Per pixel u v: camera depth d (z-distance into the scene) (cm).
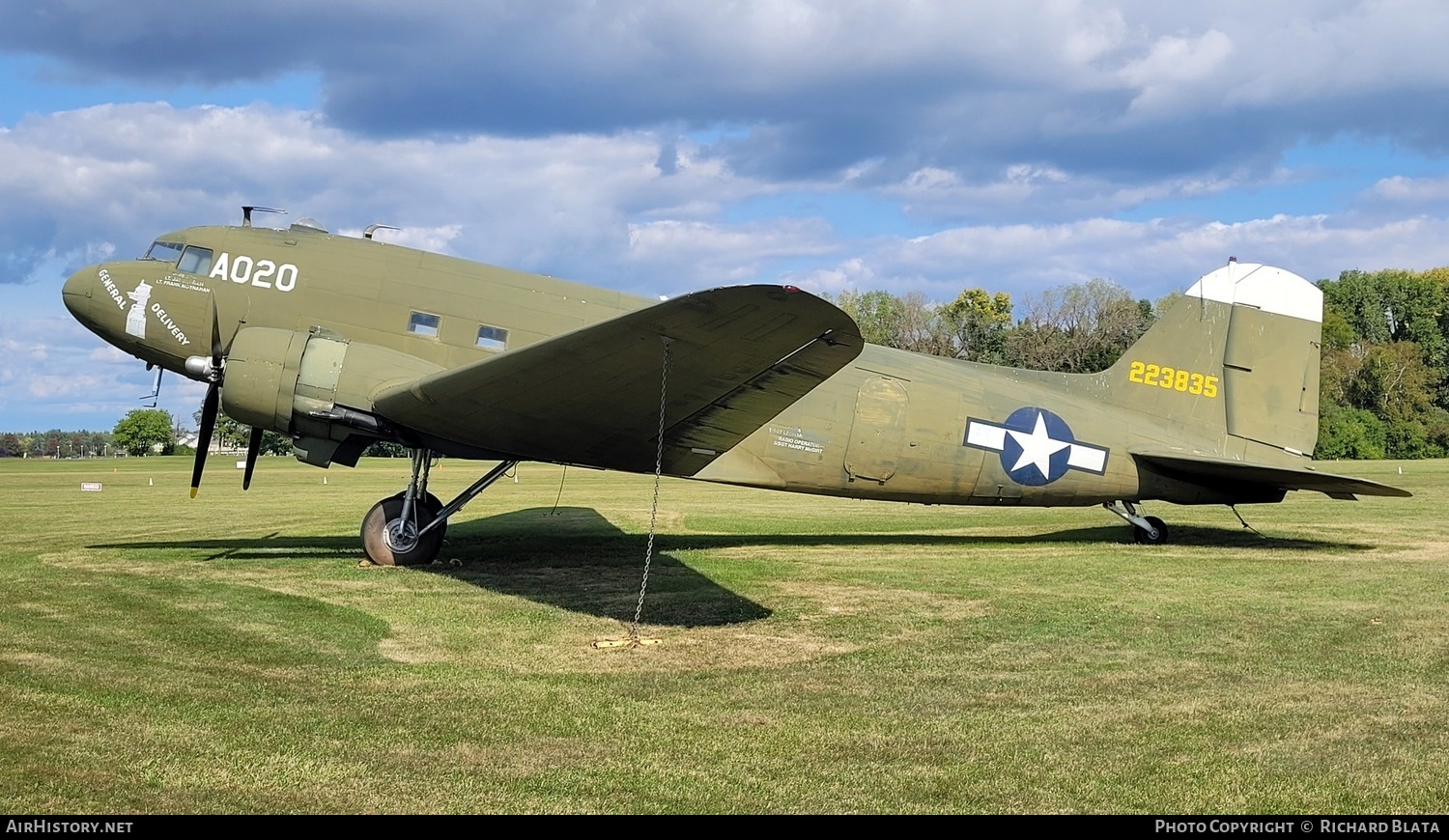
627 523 1534
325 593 829
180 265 1023
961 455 1126
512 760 430
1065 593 864
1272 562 1059
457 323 1014
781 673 587
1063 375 1205
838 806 385
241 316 1009
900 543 1268
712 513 1770
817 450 1086
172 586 848
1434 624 730
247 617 719
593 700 525
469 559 1059
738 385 760
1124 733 476
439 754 435
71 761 412
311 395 922
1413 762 437
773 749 450
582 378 764
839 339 672
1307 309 1220
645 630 704
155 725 461
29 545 1170
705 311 639
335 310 1009
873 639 680
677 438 883
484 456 995
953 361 1170
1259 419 1216
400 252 1045
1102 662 615
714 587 888
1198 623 735
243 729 459
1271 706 521
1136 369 1212
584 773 416
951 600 831
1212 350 1216
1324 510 1744
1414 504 1870
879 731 477
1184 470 1184
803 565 1034
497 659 611
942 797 397
